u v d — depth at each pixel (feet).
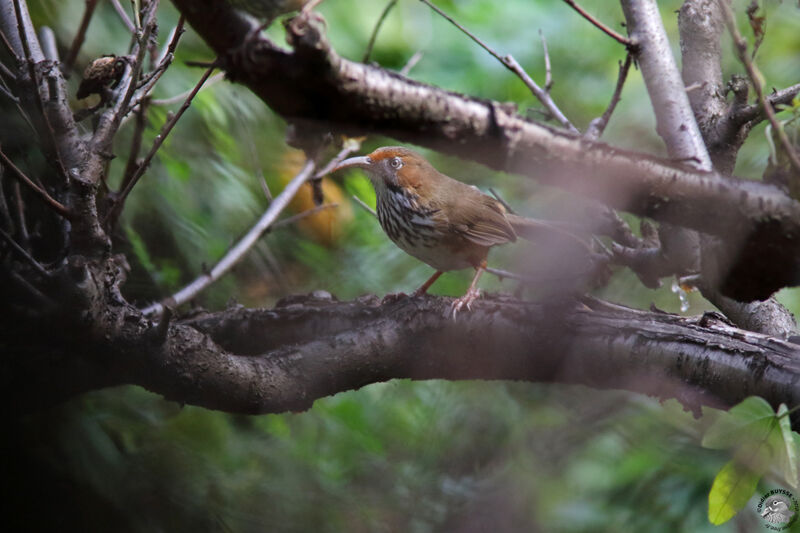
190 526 26.66
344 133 14.84
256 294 33.63
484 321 22.11
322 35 13.20
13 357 20.75
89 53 29.53
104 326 19.60
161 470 27.48
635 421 38.01
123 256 24.31
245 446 31.81
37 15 28.86
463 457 37.01
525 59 41.68
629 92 39.86
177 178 30.35
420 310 22.65
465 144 14.76
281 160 35.27
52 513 23.09
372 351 22.44
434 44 42.98
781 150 16.37
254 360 21.71
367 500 34.32
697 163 20.20
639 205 15.97
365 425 34.73
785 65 37.81
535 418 38.50
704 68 24.53
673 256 21.12
